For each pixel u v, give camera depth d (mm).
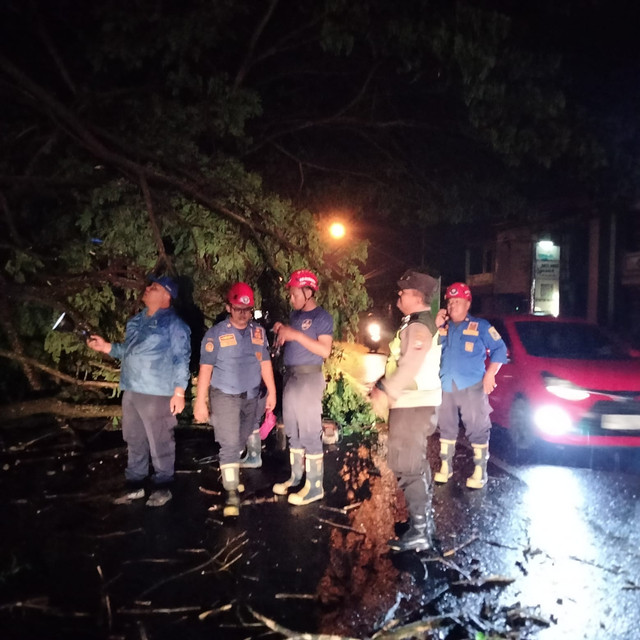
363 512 4996
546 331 7801
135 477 5406
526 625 3387
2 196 6719
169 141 6824
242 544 4359
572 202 17875
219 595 3652
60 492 5371
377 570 3992
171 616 3422
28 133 7598
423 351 4035
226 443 4926
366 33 8242
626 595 3717
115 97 7527
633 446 6438
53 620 3357
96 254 6902
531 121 9281
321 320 4914
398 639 3238
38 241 6914
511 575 3955
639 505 5266
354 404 7879
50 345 6934
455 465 6492
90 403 7559
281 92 10773
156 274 6500
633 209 17484
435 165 12031
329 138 11578
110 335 7156
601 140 10172
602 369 6914
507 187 12219
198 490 5477
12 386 7488
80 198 6773
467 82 8242
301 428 5070
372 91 10797
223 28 7891
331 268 7426
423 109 11016
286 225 7176
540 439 6684
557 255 20703
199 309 7000
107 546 4305
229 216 6844
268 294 7090
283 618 3420
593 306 18562
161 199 6668
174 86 7281
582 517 4969
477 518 4934
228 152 8914
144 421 5098
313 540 4438
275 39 9688
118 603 3547
